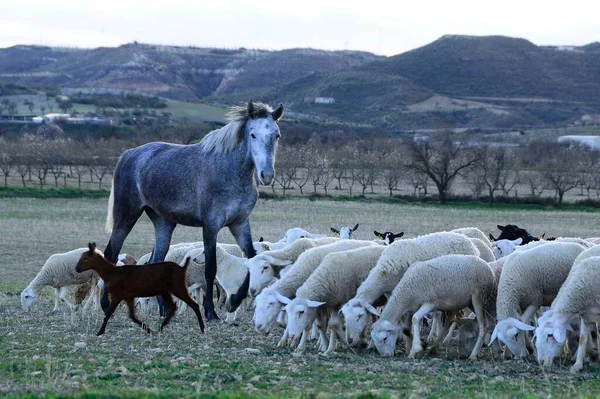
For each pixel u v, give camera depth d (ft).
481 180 254.88
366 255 52.42
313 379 39.19
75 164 274.16
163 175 60.59
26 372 38.99
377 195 243.19
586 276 43.68
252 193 59.98
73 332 54.60
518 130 623.36
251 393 34.68
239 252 71.56
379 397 32.96
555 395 34.76
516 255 48.67
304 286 50.65
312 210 193.36
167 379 38.42
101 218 173.37
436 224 166.91
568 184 259.60
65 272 69.56
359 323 48.42
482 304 48.70
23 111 564.30
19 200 207.51
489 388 37.47
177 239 136.56
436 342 49.11
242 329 57.82
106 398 32.22
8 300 77.10
